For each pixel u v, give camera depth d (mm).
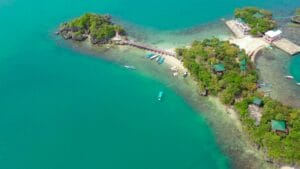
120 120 139250
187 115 139500
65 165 122562
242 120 131625
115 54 170500
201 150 126438
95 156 125500
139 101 147125
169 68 160500
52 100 149250
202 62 156125
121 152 126812
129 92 151375
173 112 141250
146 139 131500
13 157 125875
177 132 133500
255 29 173625
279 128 124438
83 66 165750
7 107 146625
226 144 126938
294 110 131375
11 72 164875
